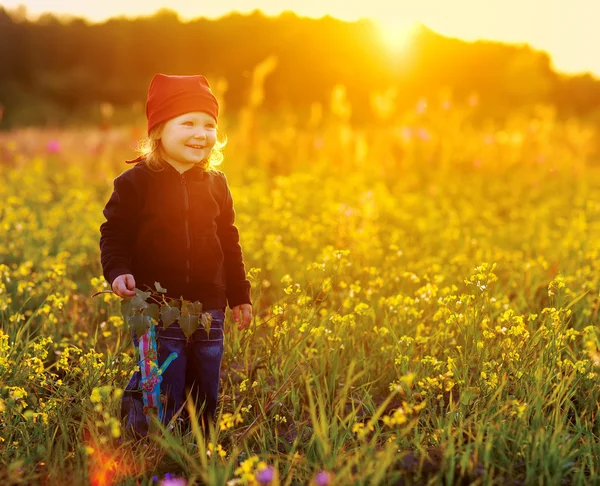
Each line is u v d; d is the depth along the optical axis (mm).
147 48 65375
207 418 3617
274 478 2711
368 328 4660
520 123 18125
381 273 5941
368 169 13984
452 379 3994
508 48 55406
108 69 65125
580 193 12484
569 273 6039
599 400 3914
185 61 62500
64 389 3723
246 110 15016
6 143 15586
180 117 3521
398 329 4641
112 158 14531
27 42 66062
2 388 3613
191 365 3600
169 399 3465
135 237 3562
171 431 3430
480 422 3301
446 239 7883
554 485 3002
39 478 3051
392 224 9172
